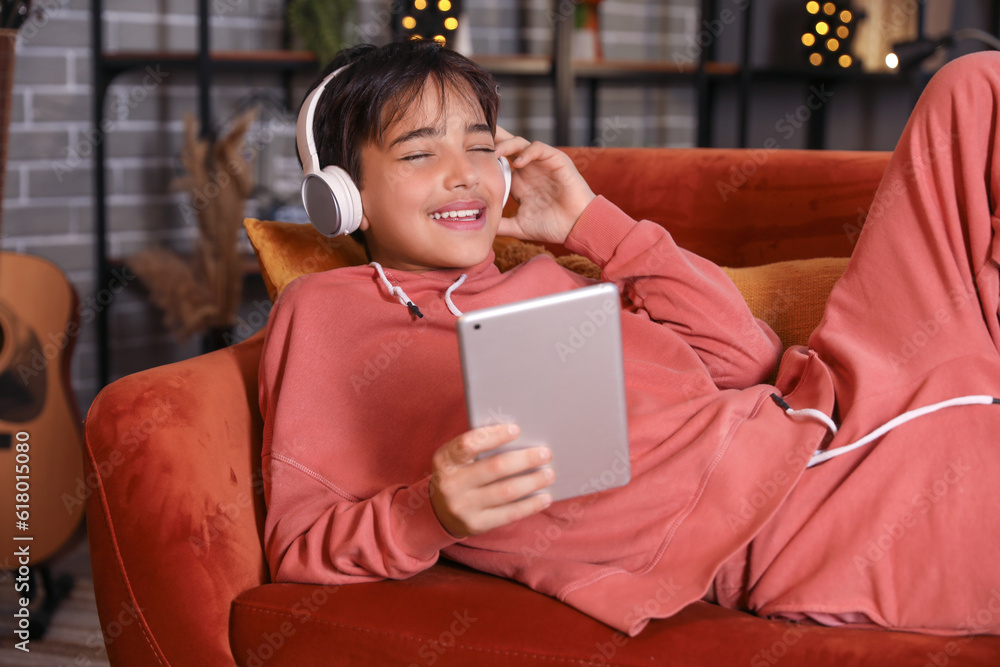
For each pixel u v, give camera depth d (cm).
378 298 105
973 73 92
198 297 214
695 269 112
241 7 244
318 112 108
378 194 104
